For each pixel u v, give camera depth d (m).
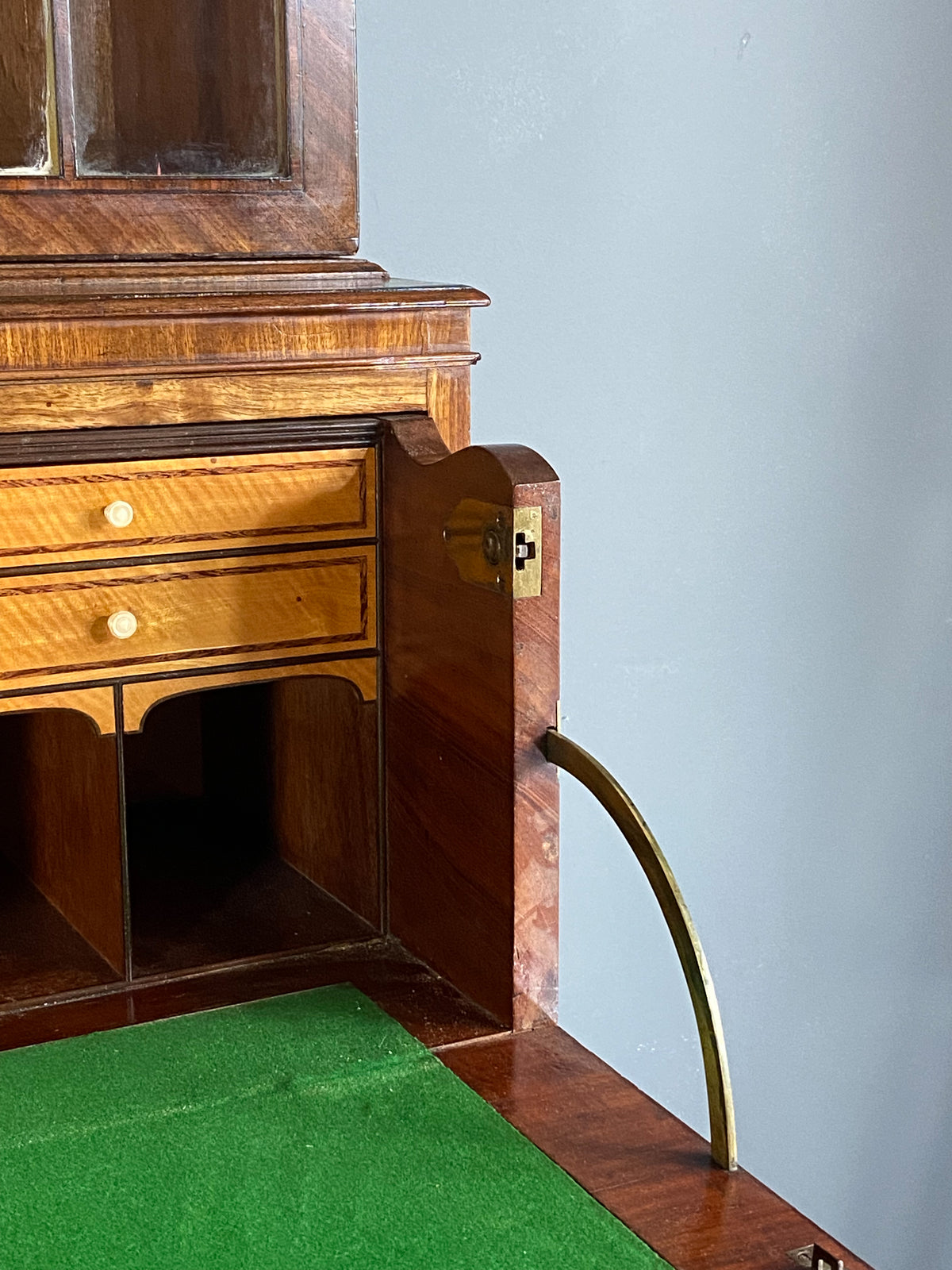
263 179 1.17
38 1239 0.85
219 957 1.22
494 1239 0.85
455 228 1.66
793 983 2.11
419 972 1.21
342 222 1.20
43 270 1.09
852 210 1.90
